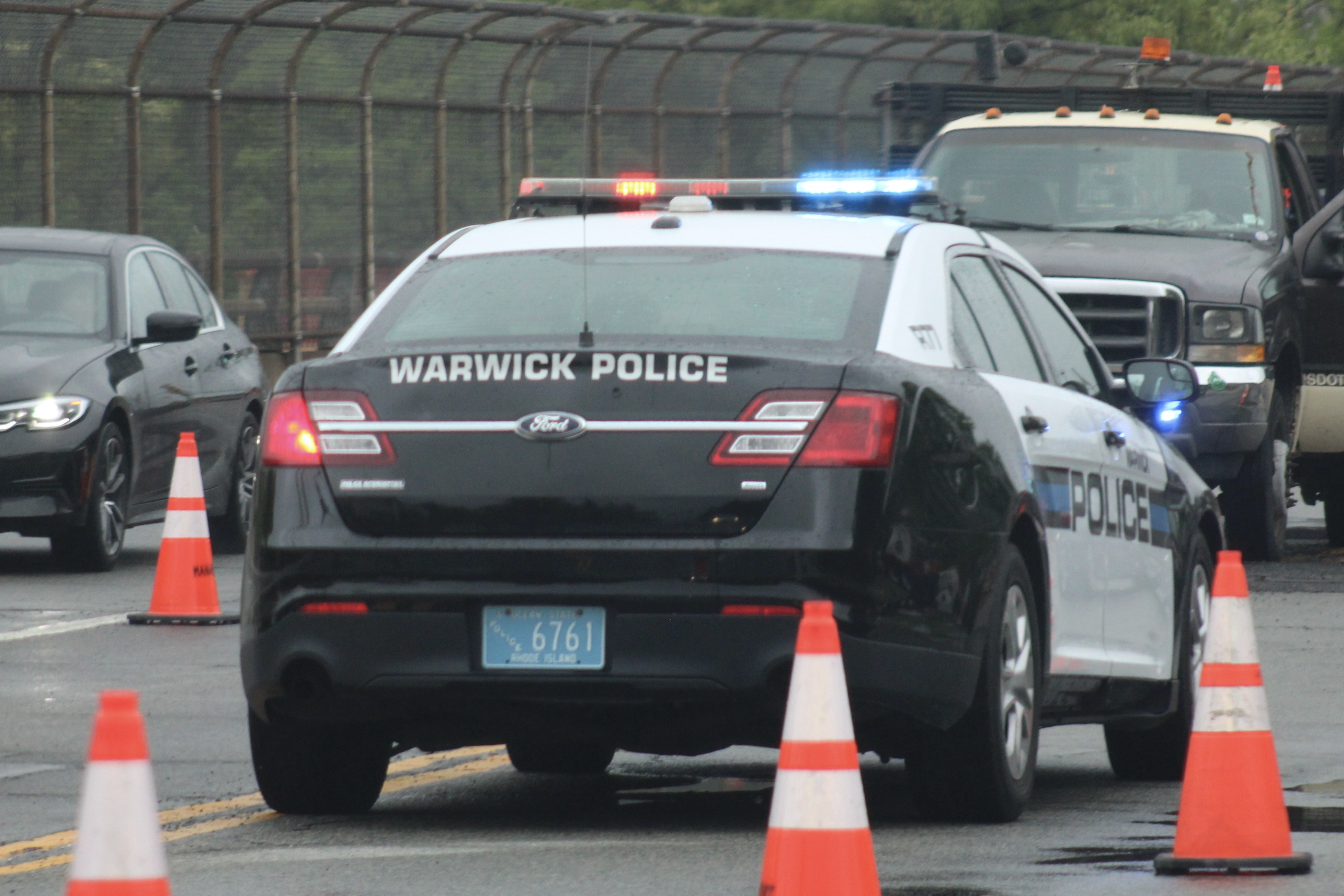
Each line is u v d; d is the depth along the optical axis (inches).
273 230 3540.8
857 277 1083.3
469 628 999.6
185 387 2369.6
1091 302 2321.6
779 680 983.0
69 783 1190.9
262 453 1039.0
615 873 948.0
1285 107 2866.6
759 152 4261.8
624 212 1401.3
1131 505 1245.1
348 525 1015.6
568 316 1065.5
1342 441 2566.4
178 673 1599.4
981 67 3270.2
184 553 1895.9
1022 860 980.6
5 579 2175.2
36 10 3120.1
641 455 993.5
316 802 1101.7
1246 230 2436.0
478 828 1067.9
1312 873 956.6
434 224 3809.1
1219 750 962.1
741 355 999.6
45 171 3181.6
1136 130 2497.5
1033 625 1093.8
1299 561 2492.6
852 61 4370.1
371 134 3690.9
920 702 1007.0
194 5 3282.5
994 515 1050.7
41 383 2161.7
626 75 4077.3
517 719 1018.7
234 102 3467.0
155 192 3353.8
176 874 948.0
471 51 3846.0
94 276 2310.5
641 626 984.9
